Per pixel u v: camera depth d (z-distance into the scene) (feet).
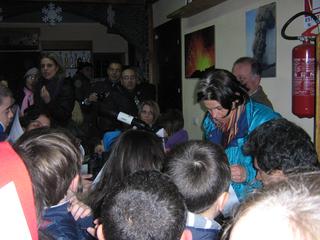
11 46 21.61
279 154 3.44
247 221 1.58
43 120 7.38
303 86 6.46
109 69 12.12
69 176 3.43
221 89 4.83
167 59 14.51
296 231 1.44
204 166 3.34
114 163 4.31
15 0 15.11
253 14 8.82
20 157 2.20
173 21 13.64
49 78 9.73
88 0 15.47
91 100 11.11
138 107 10.64
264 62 8.48
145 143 4.31
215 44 10.81
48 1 15.39
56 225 3.28
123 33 15.98
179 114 8.47
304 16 7.09
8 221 1.96
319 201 1.53
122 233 2.46
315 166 3.29
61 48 22.30
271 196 1.63
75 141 4.00
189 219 3.15
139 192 2.55
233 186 4.96
